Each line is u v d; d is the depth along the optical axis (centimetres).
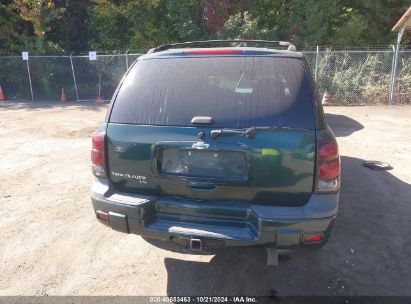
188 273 314
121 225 277
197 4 1600
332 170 247
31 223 408
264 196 252
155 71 286
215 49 287
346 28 1572
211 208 260
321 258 333
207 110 257
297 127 244
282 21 1644
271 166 245
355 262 327
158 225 271
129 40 1777
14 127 938
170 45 360
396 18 1659
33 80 1588
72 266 327
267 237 247
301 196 248
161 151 265
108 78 1573
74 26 1797
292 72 263
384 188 493
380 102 1255
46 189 509
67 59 1559
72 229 393
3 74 1592
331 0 1586
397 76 1273
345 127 885
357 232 379
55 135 841
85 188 511
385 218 408
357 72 1317
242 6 1602
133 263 330
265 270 317
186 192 265
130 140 271
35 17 1541
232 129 248
